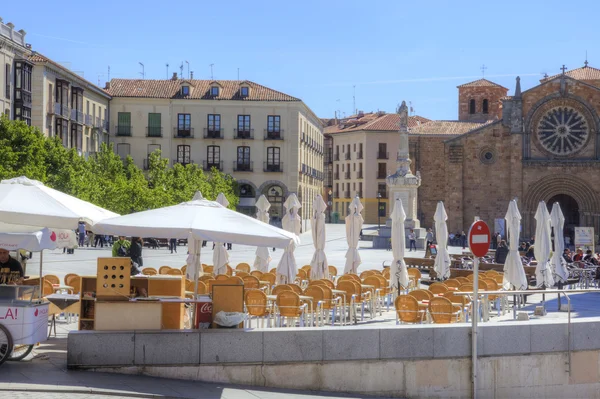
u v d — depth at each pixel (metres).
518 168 88.06
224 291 18.92
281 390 18.61
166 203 78.75
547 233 33.50
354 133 152.50
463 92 118.81
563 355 21.23
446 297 23.86
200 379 18.41
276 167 108.62
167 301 18.45
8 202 18.92
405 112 77.38
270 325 23.64
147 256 59.84
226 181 100.81
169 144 107.19
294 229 32.00
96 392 16.22
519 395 20.73
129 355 18.11
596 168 86.94
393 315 27.95
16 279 20.06
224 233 18.50
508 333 20.59
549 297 35.00
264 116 108.19
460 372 20.12
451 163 89.38
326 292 23.78
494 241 86.19
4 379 16.59
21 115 73.12
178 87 108.50
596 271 39.03
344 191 156.38
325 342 19.03
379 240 78.38
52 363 18.33
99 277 18.28
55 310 21.31
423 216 100.75
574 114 87.50
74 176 68.31
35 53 79.12
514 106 88.31
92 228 18.91
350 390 19.22
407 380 19.64
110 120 106.25
